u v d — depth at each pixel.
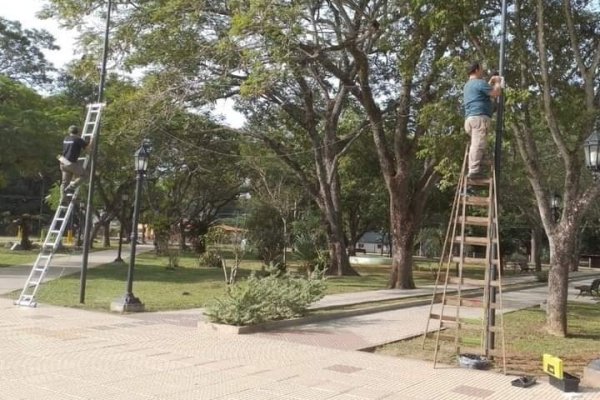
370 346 10.09
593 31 13.26
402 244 21.98
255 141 32.34
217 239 34.22
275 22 15.24
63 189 14.55
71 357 8.27
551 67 13.18
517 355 9.98
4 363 7.76
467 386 7.50
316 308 14.23
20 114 24.59
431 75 18.30
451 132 13.97
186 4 17.91
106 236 54.97
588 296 23.75
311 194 29.55
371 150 34.69
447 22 11.88
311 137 28.38
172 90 19.77
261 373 7.75
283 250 30.33
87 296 15.57
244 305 11.25
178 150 35.31
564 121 12.44
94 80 22.27
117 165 34.38
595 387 7.64
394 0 15.36
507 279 32.06
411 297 18.33
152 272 25.27
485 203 9.32
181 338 10.09
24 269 23.91
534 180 12.74
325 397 6.73
